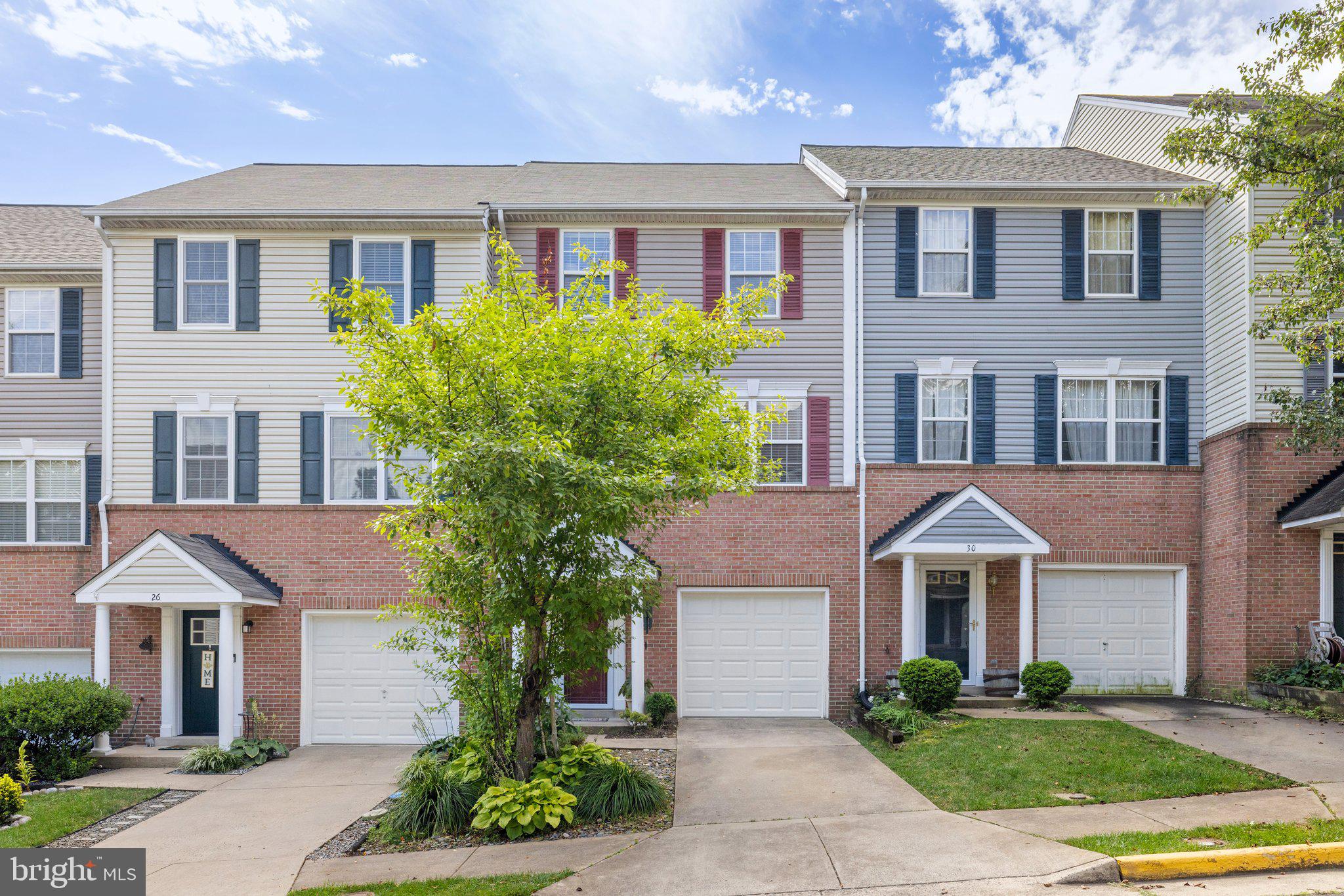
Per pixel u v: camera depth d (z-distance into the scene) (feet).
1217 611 51.49
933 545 49.19
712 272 54.49
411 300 52.42
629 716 49.24
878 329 54.39
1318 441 43.55
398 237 52.80
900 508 53.47
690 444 33.88
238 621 50.65
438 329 31.45
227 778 43.80
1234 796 31.71
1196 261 54.54
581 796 32.81
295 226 52.42
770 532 53.21
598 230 54.75
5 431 54.19
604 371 32.78
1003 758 36.88
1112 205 54.65
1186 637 53.01
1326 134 38.96
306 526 51.75
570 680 34.76
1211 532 52.42
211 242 52.80
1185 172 55.88
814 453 53.62
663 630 52.49
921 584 53.52
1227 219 51.80
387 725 51.49
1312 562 48.75
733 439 35.55
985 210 54.70
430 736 51.31
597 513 31.30
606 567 33.65
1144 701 50.49
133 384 52.29
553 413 32.24
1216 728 41.68
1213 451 52.49
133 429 52.24
